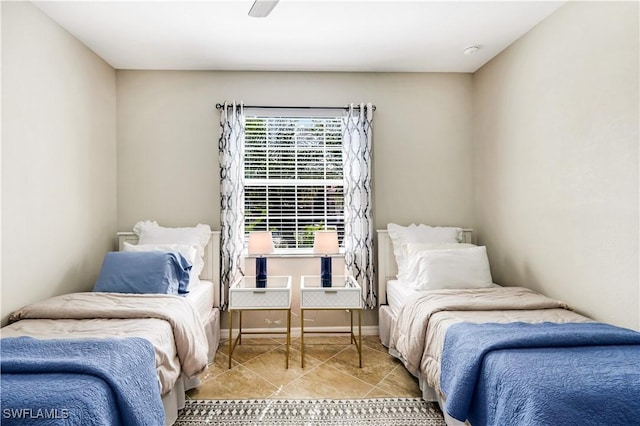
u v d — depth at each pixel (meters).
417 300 2.42
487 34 2.75
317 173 3.44
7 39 2.05
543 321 1.94
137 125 3.29
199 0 2.25
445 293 2.47
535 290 2.66
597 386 1.27
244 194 3.36
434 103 3.47
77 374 1.31
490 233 3.26
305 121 3.43
